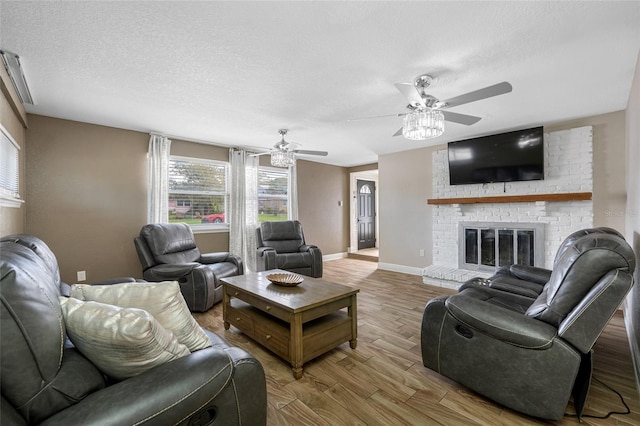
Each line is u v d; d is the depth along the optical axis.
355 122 3.57
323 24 1.72
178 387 0.92
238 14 1.63
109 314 0.95
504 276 2.77
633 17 1.64
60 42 1.88
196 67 2.22
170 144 4.29
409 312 3.20
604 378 1.93
